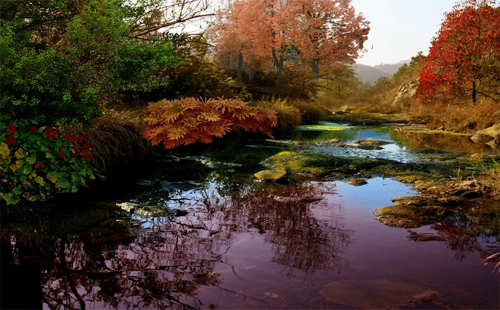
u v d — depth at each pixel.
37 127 3.93
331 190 4.14
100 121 5.46
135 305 1.75
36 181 3.67
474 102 12.66
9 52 3.28
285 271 2.10
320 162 5.51
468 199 3.77
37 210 3.33
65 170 4.04
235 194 3.92
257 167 5.47
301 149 7.29
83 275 2.07
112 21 3.76
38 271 2.12
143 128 5.95
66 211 3.31
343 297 1.81
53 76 3.44
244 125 3.39
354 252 2.39
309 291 1.87
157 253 2.36
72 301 1.79
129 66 3.93
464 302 1.77
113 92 3.99
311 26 24.22
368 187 4.30
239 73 23.80
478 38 12.52
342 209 3.39
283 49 23.23
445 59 12.98
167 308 1.72
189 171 5.12
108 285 1.95
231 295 1.83
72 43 3.72
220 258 2.27
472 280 2.00
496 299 1.80
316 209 3.38
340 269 2.13
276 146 7.70
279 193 3.98
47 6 4.10
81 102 3.66
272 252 2.37
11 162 3.61
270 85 24.06
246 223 2.97
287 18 22.83
